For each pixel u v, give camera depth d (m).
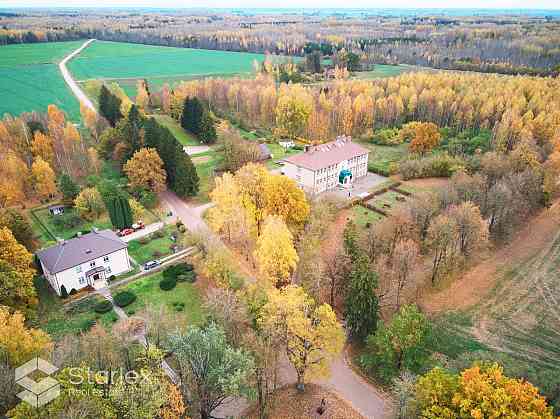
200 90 198.62
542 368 60.81
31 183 108.50
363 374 60.47
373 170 132.62
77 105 198.25
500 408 38.28
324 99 175.50
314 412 53.69
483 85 183.62
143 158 108.88
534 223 100.19
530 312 73.50
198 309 72.00
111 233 83.69
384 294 72.06
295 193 88.69
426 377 45.38
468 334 68.69
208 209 107.56
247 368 47.34
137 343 59.72
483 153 136.62
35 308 71.06
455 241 80.94
